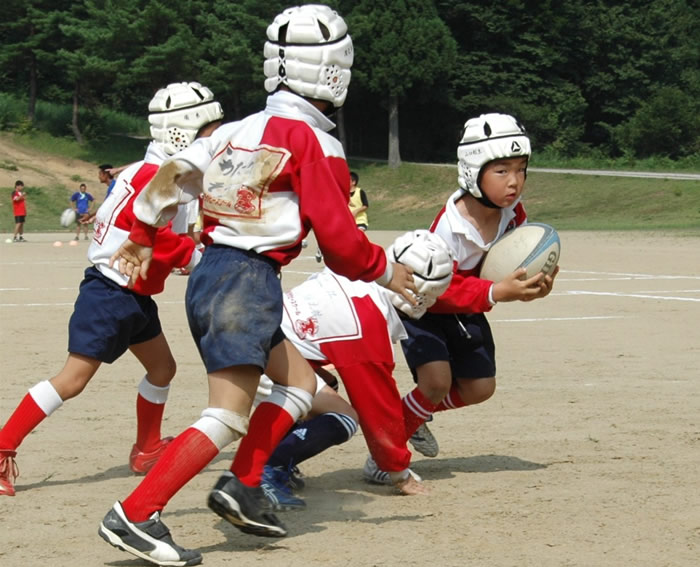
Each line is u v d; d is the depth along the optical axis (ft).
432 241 41.55
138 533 33.40
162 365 48.21
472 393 47.73
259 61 491.31
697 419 59.67
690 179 410.31
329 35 35.65
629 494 43.52
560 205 400.67
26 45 513.45
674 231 285.23
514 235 44.57
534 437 55.57
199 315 34.27
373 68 499.51
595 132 607.78
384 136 579.89
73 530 38.86
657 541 36.60
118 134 551.18
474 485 45.75
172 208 35.58
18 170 448.65
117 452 52.75
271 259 34.73
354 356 42.19
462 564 33.96
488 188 44.29
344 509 42.06
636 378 73.72
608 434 55.98
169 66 493.36
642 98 592.60
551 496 43.42
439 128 574.15
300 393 36.24
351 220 34.35
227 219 34.81
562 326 103.04
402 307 42.73
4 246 257.96
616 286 142.41
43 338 95.35
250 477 35.27
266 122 35.01
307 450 42.50
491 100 550.36
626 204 385.70
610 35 577.02
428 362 45.75
